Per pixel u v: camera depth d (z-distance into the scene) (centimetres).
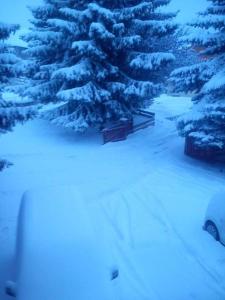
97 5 1614
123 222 945
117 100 1920
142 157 1588
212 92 1336
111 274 483
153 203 1077
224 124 1330
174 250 795
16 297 428
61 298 409
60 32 1792
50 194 614
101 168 1429
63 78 1758
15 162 1470
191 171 1398
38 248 466
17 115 1028
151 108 2853
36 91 1897
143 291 643
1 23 962
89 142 1833
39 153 1619
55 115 1931
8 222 920
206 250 789
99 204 1067
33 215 540
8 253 740
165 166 1457
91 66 1736
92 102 1770
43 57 2008
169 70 1998
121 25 1641
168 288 655
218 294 638
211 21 1243
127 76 1878
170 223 937
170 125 2242
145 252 787
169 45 2042
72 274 436
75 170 1396
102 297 420
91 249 474
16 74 1060
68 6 1805
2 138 1848
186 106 2973
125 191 1179
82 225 519
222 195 849
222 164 1494
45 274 432
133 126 2047
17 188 1187
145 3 1656
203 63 1361
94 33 1661
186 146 1605
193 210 1023
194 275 697
